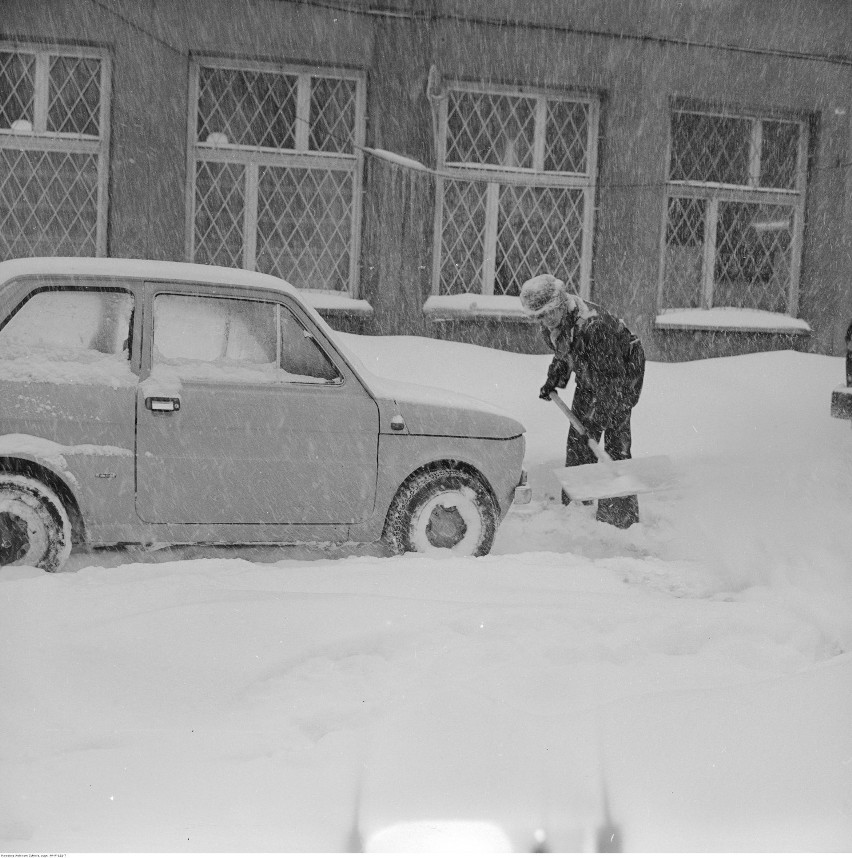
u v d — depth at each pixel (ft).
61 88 37.29
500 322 39.86
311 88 38.93
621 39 40.27
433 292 40.09
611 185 40.78
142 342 19.06
